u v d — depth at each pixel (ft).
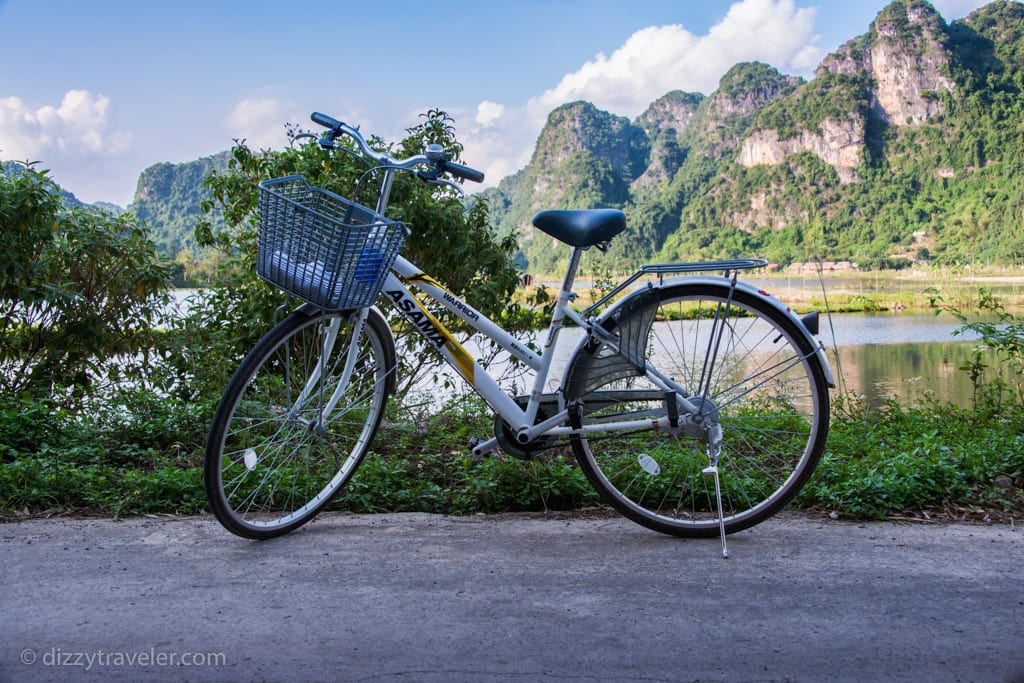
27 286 14.97
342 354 9.14
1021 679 5.79
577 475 10.23
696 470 9.67
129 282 16.39
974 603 7.05
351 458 9.59
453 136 16.80
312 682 5.81
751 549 8.40
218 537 8.77
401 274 8.98
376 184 15.84
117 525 9.17
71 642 6.37
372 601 7.14
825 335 45.78
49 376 15.64
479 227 16.83
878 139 467.52
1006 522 9.25
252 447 9.02
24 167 14.70
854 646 6.30
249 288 18.04
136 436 12.89
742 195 477.36
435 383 16.26
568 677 5.86
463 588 7.42
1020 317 15.29
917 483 9.87
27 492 9.80
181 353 17.07
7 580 7.58
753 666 6.01
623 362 8.54
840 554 8.22
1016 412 14.53
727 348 8.61
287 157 17.26
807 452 8.69
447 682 5.80
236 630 6.58
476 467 10.98
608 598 7.20
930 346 38.75
